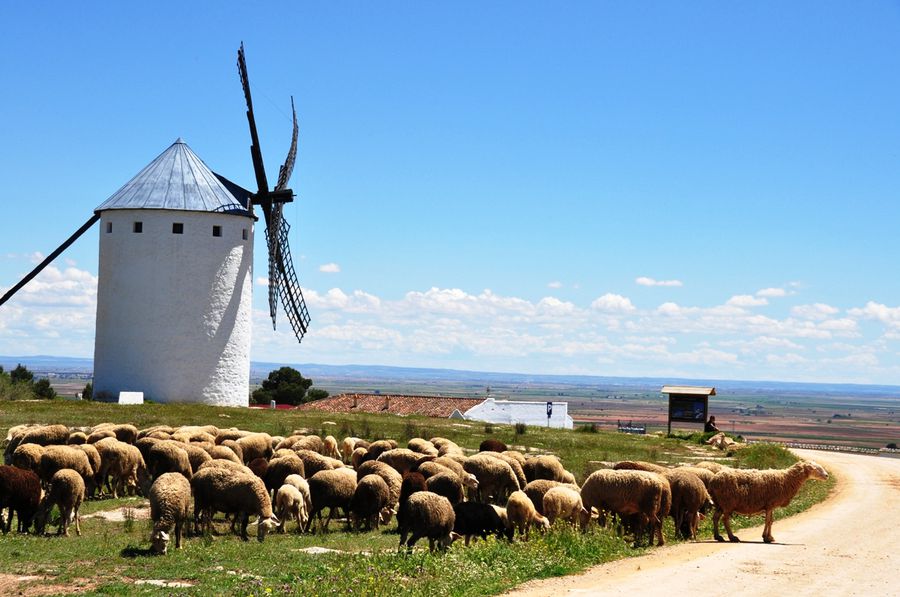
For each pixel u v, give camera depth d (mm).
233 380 72938
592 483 27000
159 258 70500
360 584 19500
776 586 19969
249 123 75188
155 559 22781
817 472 26656
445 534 24000
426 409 92188
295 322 81250
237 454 35781
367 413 70062
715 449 62094
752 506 27156
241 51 73812
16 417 52406
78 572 21344
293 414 63281
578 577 21172
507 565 21719
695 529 28094
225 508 26047
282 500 27547
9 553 23078
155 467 30578
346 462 40594
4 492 25250
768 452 56625
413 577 20766
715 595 19031
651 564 22812
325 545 25359
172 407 62469
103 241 72125
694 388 73562
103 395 70750
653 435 71500
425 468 30828
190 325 71000
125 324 70438
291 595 18906
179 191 71812
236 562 22672
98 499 32375
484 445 41562
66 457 30219
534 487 28078
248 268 74750
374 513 28438
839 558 23641
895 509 35844
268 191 76938
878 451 98688
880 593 19328
